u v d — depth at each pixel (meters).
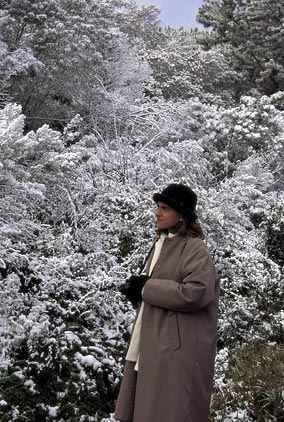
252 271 5.74
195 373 2.24
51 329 3.83
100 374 3.65
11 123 3.75
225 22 26.39
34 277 4.27
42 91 9.15
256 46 24.12
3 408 3.15
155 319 2.32
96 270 4.45
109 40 10.12
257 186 9.02
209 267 2.32
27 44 9.00
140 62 12.91
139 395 2.28
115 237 5.50
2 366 3.37
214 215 5.49
